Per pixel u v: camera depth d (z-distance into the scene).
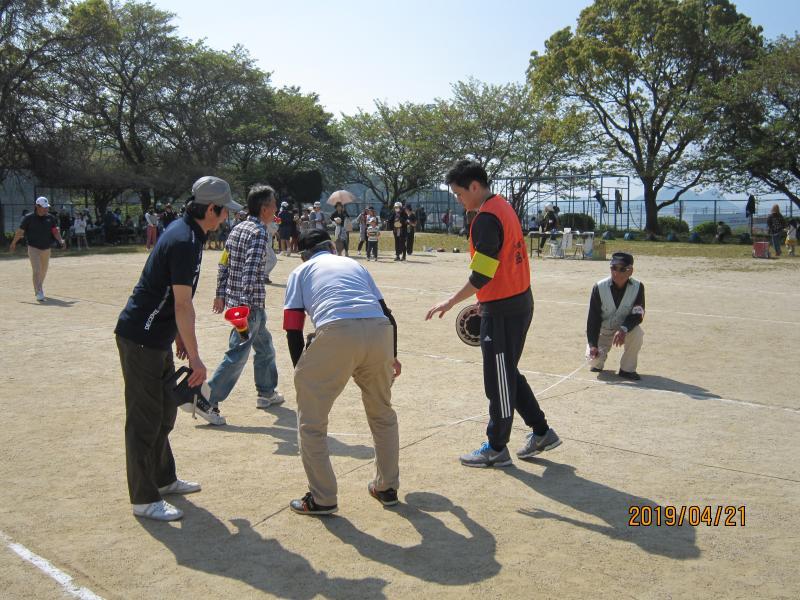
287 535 3.77
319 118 52.69
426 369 7.71
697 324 10.46
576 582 3.27
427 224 53.75
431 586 3.23
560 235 25.59
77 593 3.18
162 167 41.69
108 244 33.38
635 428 5.62
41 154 33.59
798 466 4.78
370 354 3.96
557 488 4.41
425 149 49.34
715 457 4.96
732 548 3.62
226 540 3.71
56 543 3.67
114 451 5.07
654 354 8.46
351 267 4.18
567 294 14.05
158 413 3.97
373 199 67.06
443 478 4.59
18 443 5.22
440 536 3.75
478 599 3.12
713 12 38.62
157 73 40.97
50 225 12.58
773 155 34.38
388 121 52.97
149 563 3.46
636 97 39.28
